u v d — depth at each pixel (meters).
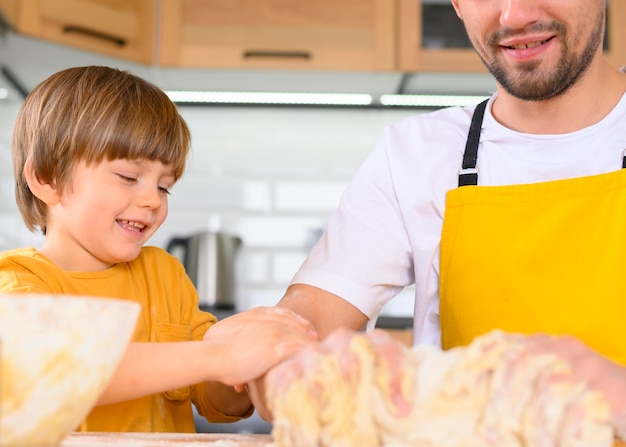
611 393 0.55
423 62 2.37
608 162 1.03
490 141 1.10
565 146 1.05
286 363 0.59
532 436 0.49
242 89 2.54
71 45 2.17
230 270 2.34
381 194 1.14
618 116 1.05
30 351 0.42
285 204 2.64
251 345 0.74
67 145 1.02
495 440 0.50
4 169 2.45
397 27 2.38
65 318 0.44
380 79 2.44
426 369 0.55
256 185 2.64
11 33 2.09
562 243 0.99
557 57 0.96
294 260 2.62
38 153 1.05
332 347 0.56
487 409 0.51
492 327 1.01
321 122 2.68
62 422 0.44
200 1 2.37
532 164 1.06
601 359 0.57
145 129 1.04
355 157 2.67
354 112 2.68
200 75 2.42
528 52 0.96
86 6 2.20
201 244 2.31
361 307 1.10
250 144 2.65
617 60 2.32
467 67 2.37
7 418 0.42
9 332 0.42
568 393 0.49
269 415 0.74
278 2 2.37
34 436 0.43
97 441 0.66
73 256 1.05
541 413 0.49
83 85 1.07
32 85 2.49
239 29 2.37
